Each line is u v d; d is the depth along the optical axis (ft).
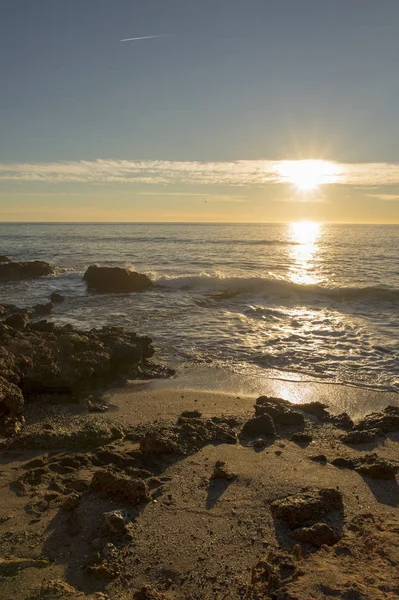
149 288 79.30
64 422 25.32
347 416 26.37
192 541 14.24
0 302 68.18
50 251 153.07
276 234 278.67
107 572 12.77
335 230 375.45
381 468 18.40
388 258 129.18
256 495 16.97
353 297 68.39
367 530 13.97
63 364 31.73
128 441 22.59
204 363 37.99
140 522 15.31
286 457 20.68
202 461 20.18
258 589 11.39
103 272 82.48
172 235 258.37
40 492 17.28
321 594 10.52
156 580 12.61
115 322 53.16
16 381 28.58
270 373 35.35
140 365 36.37
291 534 14.28
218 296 70.38
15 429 23.72
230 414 27.12
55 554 13.79
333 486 17.67
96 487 17.29
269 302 65.57
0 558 13.42
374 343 43.09
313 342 43.91
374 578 11.10
